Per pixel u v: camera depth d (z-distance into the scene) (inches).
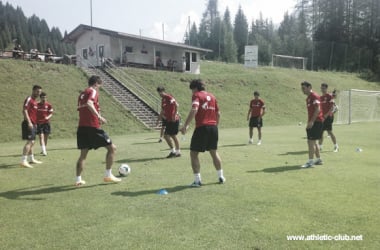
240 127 1025.5
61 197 252.1
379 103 1521.9
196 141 274.8
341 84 1785.2
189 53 1557.6
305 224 194.1
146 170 347.3
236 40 3506.4
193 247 166.7
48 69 1026.7
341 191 260.8
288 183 286.2
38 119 465.7
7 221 204.4
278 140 624.1
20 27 4222.4
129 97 1036.5
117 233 184.4
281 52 2856.8
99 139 281.6
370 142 580.7
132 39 1341.0
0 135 716.0
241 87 1369.3
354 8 2657.5
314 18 2896.2
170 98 426.0
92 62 1379.2
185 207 224.4
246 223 195.8
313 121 350.0
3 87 876.6
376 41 2573.8
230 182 290.4
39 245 171.9
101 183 293.0
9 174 337.7
